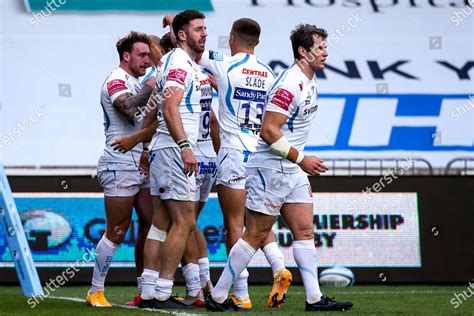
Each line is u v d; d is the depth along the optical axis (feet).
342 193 121.70
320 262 120.26
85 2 130.11
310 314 75.31
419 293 105.19
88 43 130.11
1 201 101.04
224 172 85.97
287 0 131.95
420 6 133.28
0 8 128.77
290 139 77.66
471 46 133.69
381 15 132.98
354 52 132.57
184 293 107.86
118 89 87.30
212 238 119.14
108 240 87.86
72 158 128.77
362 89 132.26
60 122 128.88
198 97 80.59
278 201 77.66
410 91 132.77
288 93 75.82
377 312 77.46
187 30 80.23
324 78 132.05
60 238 118.83
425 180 122.62
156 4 131.13
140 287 91.15
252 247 78.23
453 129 132.67
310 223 79.36
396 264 121.08
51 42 129.59
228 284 78.59
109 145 88.33
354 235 121.08
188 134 79.92
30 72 129.08
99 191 120.06
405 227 121.70
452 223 122.21
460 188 122.62
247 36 88.17
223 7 131.13
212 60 86.74
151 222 89.51
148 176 87.35
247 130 86.63
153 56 92.48
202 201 90.43
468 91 133.18
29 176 119.44
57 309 81.97
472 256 121.90
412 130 132.26
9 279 118.73
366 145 131.75
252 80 86.58
